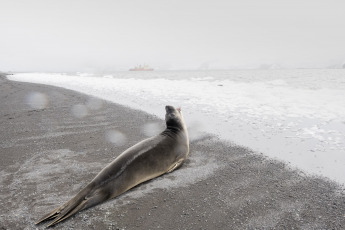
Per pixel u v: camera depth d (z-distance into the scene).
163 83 19.50
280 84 18.91
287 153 4.32
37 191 3.13
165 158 3.71
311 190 3.15
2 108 8.34
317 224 2.51
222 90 13.93
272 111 7.78
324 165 3.80
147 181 3.50
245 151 4.49
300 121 6.46
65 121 6.58
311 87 15.97
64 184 3.31
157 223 2.56
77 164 3.93
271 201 2.93
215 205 2.87
